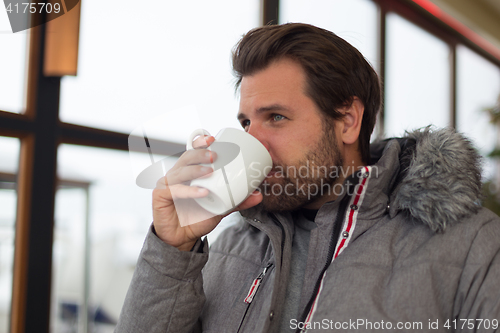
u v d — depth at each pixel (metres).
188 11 1.70
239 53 0.85
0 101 1.30
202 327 0.82
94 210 1.67
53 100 1.39
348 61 0.83
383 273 0.68
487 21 4.05
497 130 3.46
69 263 1.92
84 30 1.46
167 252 0.75
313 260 0.76
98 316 2.31
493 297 0.61
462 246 0.67
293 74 0.78
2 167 1.32
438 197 0.69
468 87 3.99
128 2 1.56
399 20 3.13
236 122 1.69
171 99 1.62
